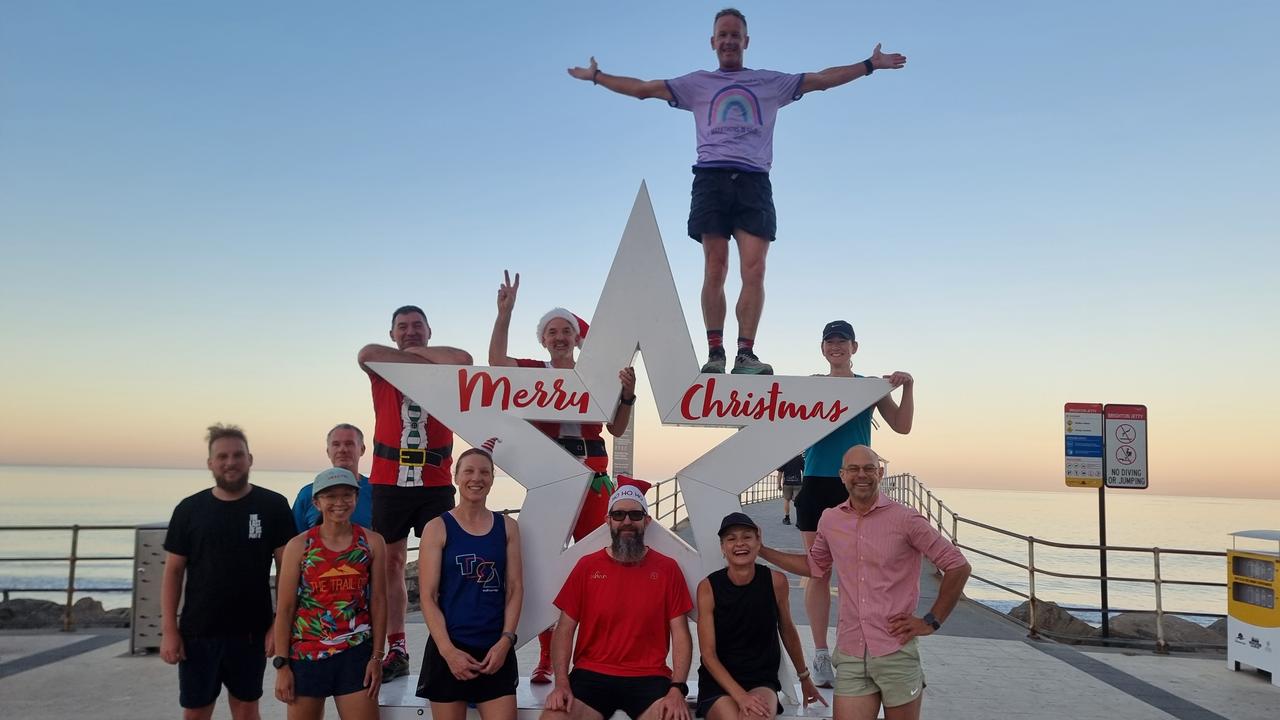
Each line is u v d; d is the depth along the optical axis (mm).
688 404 4863
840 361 5219
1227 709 6266
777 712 4137
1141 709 6207
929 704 6219
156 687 6391
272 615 4383
